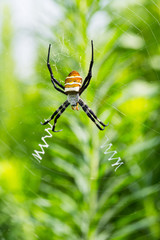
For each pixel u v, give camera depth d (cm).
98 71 53
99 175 53
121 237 52
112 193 53
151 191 53
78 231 53
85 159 53
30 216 53
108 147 53
